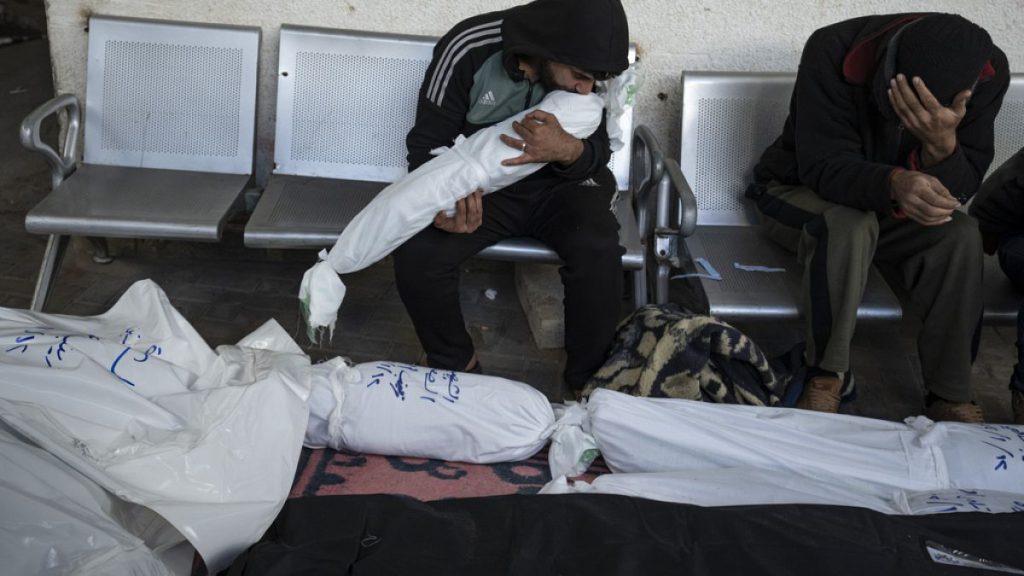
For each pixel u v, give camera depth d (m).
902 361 3.33
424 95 2.83
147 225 2.91
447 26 3.52
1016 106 3.38
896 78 2.68
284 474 2.00
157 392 2.11
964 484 2.34
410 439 2.46
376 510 1.99
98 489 1.83
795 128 3.00
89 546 1.73
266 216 3.02
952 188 2.79
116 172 3.30
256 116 3.43
